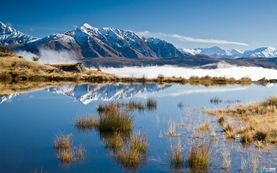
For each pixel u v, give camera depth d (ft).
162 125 54.90
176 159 33.83
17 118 64.08
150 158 35.50
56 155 36.86
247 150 38.14
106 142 42.80
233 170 31.32
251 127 48.32
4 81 192.13
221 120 57.06
